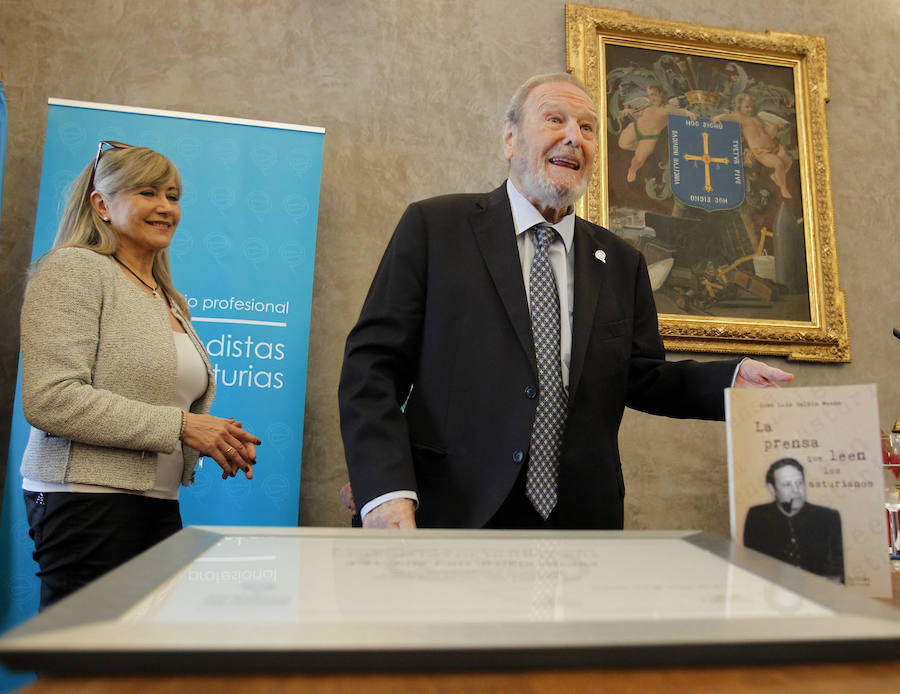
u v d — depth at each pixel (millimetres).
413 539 702
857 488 847
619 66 4043
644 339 1883
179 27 3693
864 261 4113
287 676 394
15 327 3363
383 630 421
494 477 1539
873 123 4273
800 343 3928
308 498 3449
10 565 2930
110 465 1784
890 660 443
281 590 503
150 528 1911
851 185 4184
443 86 3889
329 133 3748
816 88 4180
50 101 3297
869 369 4016
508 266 1729
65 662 375
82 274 1888
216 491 3139
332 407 3543
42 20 3572
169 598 473
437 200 1849
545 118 1845
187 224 3340
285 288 3367
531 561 615
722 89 4125
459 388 1624
